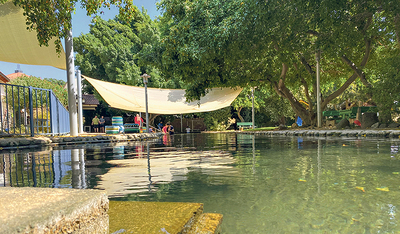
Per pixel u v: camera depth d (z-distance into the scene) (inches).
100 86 534.0
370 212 48.4
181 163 118.8
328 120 562.6
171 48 457.1
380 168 94.7
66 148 227.8
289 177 81.4
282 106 790.5
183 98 673.0
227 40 403.5
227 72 542.0
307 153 148.1
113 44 890.1
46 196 27.1
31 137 265.3
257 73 549.3
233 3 396.5
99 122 824.3
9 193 28.4
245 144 237.8
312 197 58.9
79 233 24.4
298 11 349.1
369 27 429.7
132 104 623.8
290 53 444.1
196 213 43.2
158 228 34.1
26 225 18.2
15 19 297.4
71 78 340.2
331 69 643.5
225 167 104.3
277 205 53.9
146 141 350.9
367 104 544.7
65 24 265.9
